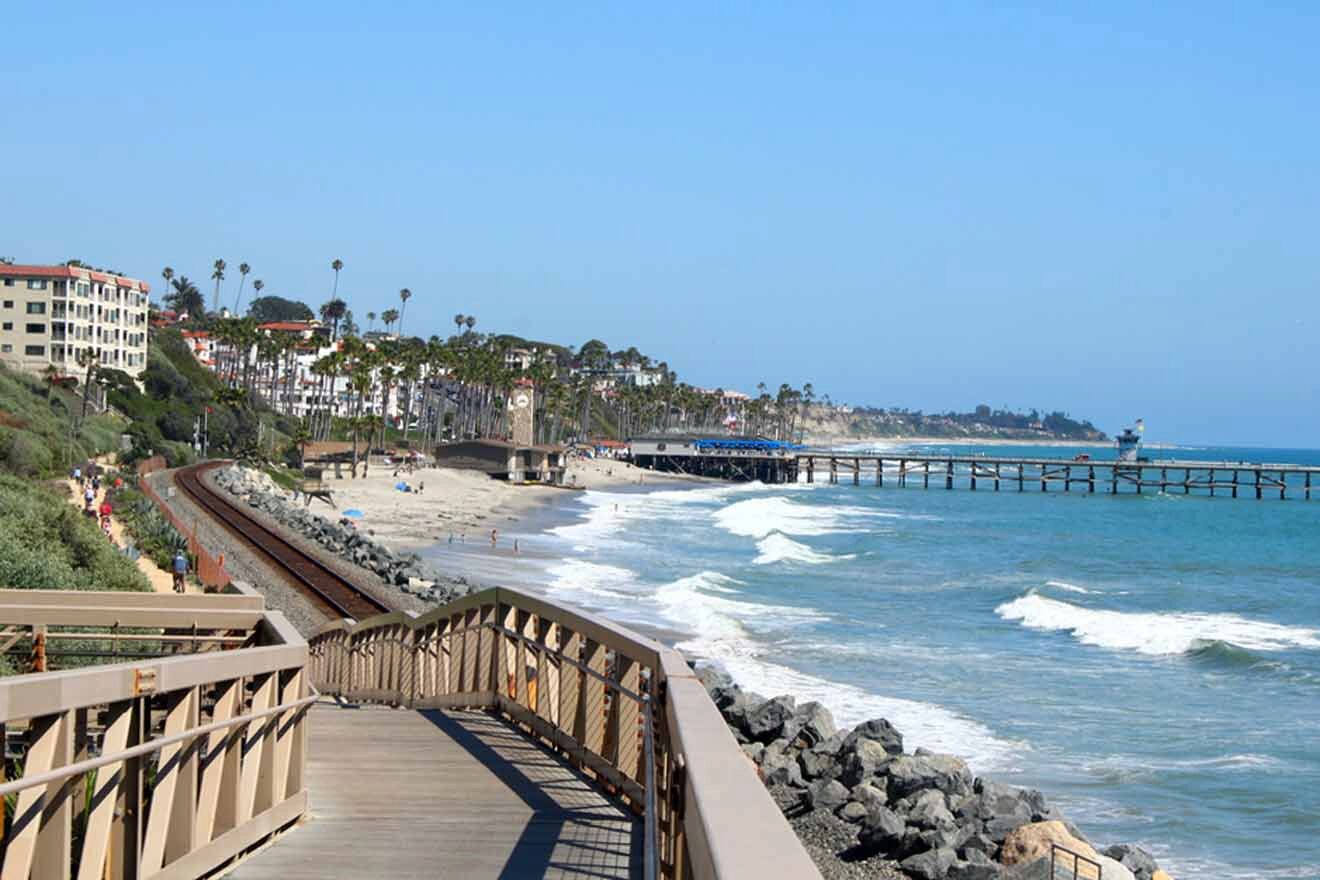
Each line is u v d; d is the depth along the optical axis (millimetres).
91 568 27656
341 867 6473
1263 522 112812
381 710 13227
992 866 12531
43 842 5090
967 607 49500
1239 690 32000
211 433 121375
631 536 84438
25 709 4797
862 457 173375
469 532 83688
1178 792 21141
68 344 109812
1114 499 149625
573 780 8773
